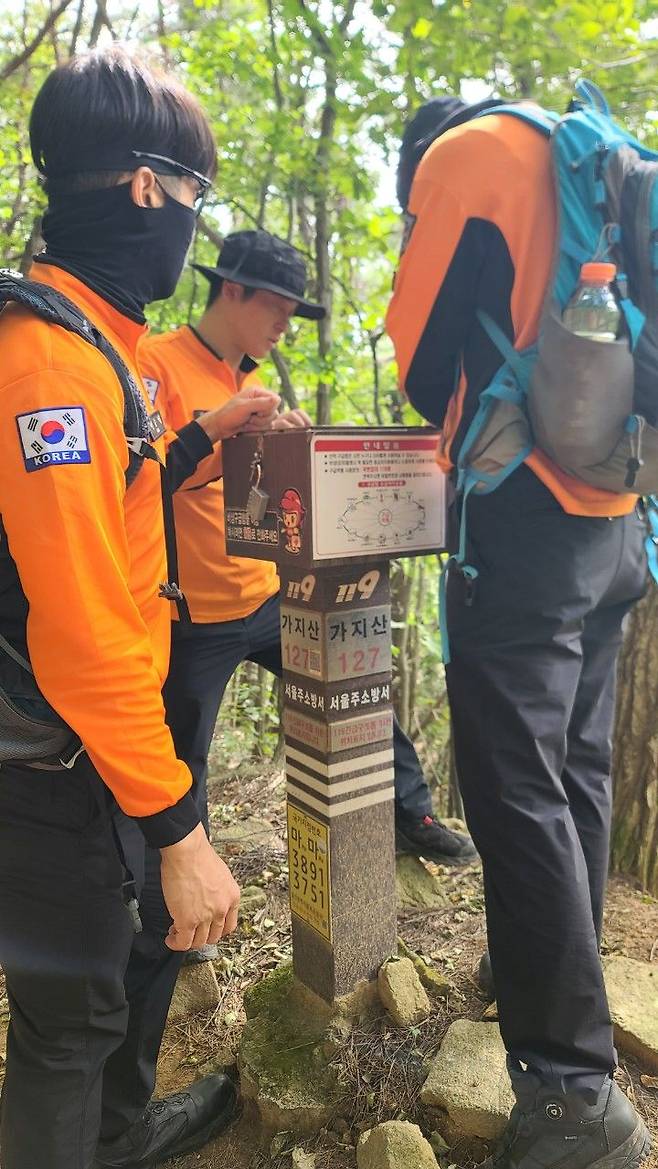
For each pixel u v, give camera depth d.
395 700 5.64
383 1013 1.83
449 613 1.53
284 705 1.84
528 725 1.40
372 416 6.36
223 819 3.12
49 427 1.01
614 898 2.36
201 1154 1.72
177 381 2.29
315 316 2.52
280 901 2.50
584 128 1.28
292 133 4.30
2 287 1.06
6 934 1.22
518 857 1.39
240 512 1.78
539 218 1.31
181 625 2.19
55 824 1.19
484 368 1.42
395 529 1.63
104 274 1.21
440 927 2.20
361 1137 1.54
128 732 1.05
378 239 4.71
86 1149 1.26
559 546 1.41
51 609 1.02
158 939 1.59
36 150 1.22
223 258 2.32
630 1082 1.67
